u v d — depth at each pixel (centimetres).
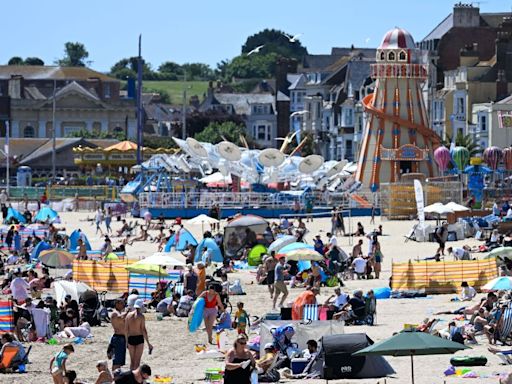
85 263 10700
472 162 18688
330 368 6247
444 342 5516
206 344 7969
